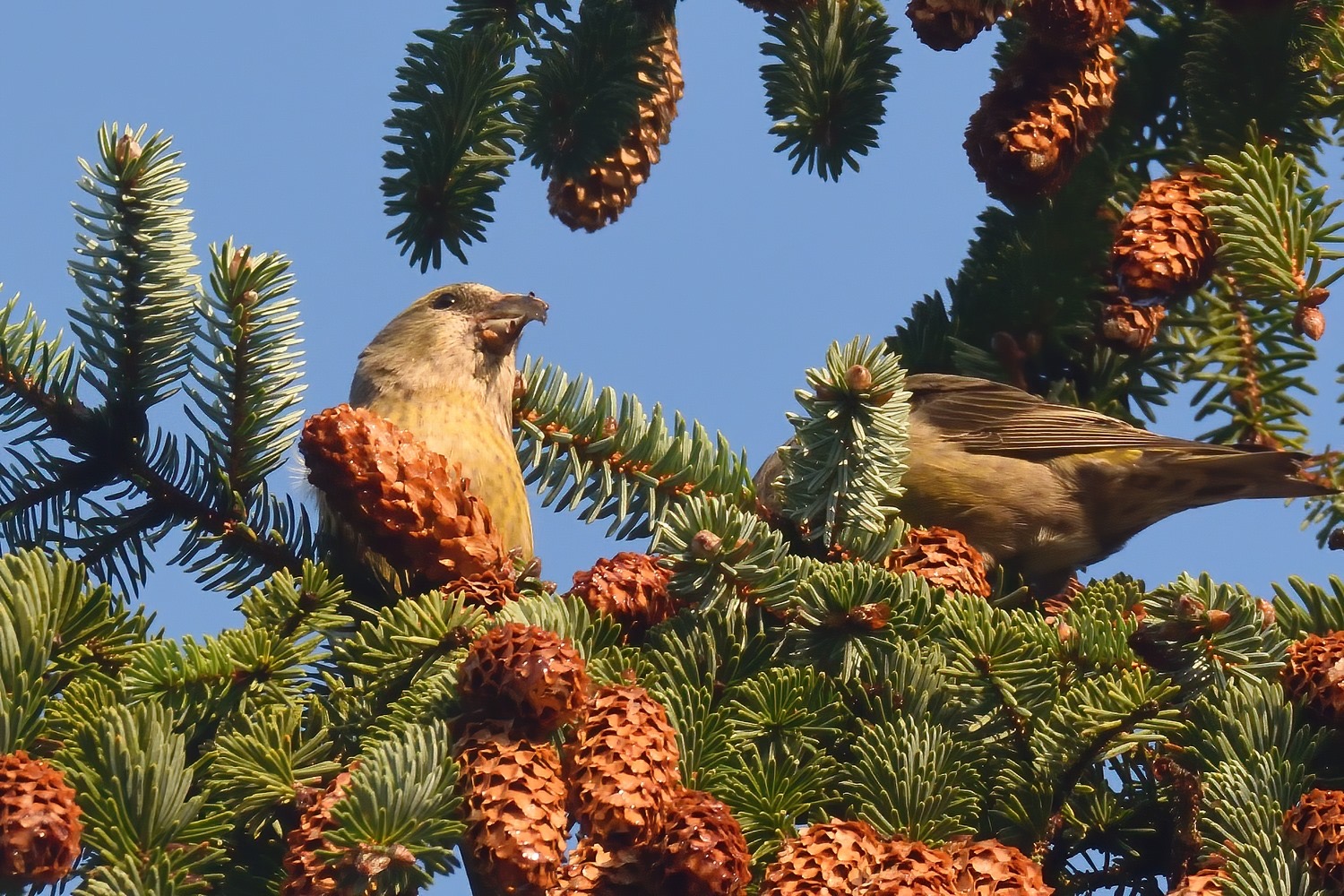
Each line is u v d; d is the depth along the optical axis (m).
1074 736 5.85
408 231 8.13
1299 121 8.45
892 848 5.01
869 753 5.72
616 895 5.03
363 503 6.60
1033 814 5.96
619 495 7.82
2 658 5.07
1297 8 8.25
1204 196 7.45
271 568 7.18
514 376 8.60
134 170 6.48
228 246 6.71
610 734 5.12
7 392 6.68
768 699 5.92
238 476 6.96
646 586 6.54
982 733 6.06
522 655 5.16
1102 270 9.12
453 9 8.25
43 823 4.55
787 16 8.85
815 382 6.41
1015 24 9.02
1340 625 6.68
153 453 6.94
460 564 6.68
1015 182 8.05
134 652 5.65
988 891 4.98
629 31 8.28
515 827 4.86
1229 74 8.45
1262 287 7.02
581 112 8.40
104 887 4.62
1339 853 5.18
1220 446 9.00
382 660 5.66
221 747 5.27
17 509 6.82
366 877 4.53
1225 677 5.63
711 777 5.72
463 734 5.13
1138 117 9.14
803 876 4.94
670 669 6.13
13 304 6.71
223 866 5.46
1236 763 5.55
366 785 4.63
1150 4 9.19
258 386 6.83
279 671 5.47
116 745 4.84
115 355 6.66
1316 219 6.95
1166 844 6.40
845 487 6.44
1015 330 9.56
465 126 7.88
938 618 6.13
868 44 8.86
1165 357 9.59
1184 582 5.60
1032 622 6.12
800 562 6.11
